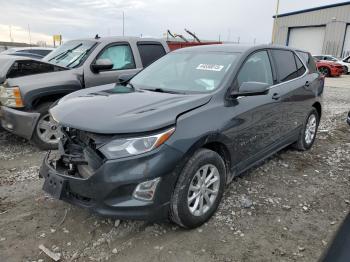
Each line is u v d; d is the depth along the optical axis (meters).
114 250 2.93
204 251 2.93
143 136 2.77
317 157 5.30
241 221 3.39
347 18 33.78
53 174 3.04
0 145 5.65
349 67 24.42
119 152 2.74
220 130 3.28
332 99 11.95
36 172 4.53
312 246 3.03
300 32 38.22
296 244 3.06
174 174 2.90
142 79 4.28
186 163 3.02
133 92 3.67
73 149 3.12
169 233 3.18
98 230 3.21
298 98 4.84
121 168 2.72
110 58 6.29
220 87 3.55
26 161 4.95
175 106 3.09
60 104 3.46
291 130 4.88
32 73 5.50
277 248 2.99
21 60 5.48
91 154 2.86
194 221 3.17
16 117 5.09
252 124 3.80
